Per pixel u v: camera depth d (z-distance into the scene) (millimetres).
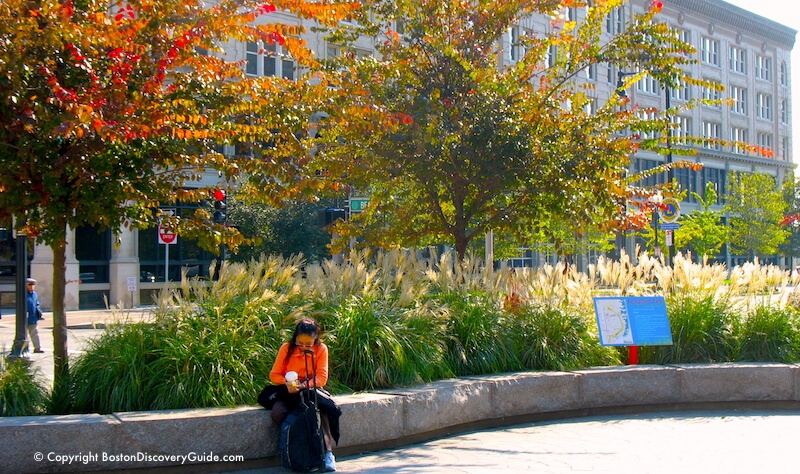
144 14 8516
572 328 10789
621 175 12461
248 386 7738
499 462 7418
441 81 12203
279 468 7230
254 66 31062
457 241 12406
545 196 11461
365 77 11742
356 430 7676
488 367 9953
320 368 7262
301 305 9039
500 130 11430
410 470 7078
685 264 11742
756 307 11656
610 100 12023
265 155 9000
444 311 9617
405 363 8773
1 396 7227
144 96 8383
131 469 6762
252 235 31125
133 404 7414
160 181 8477
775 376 10461
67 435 6602
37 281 30969
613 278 11914
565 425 9398
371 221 13555
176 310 8109
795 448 8039
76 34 7844
